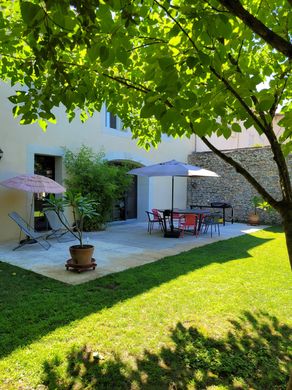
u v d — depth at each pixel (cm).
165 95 157
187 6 152
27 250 697
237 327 329
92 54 168
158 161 1335
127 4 150
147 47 228
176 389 237
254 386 241
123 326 325
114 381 242
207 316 352
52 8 139
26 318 336
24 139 862
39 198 940
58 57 231
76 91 233
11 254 656
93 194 959
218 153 195
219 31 146
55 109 935
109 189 971
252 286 450
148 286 446
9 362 258
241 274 509
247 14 124
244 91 169
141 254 666
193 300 395
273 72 255
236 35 197
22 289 431
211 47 173
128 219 1294
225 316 353
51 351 275
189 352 282
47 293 414
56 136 942
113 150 1137
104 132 1100
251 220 1212
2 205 816
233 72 178
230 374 255
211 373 256
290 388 197
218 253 675
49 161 974
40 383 237
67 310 359
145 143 393
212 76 193
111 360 267
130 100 298
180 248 735
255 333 318
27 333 305
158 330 319
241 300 397
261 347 293
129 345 290
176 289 434
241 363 268
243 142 2003
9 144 827
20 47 256
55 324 325
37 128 891
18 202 851
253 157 1293
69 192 543
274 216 1244
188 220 902
